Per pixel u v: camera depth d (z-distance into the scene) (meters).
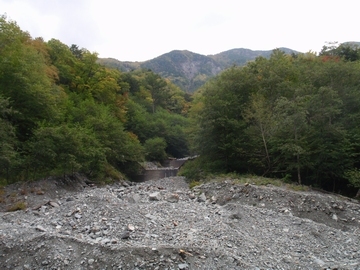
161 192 19.05
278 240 11.12
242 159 28.11
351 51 43.91
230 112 28.34
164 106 106.25
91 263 8.23
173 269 7.88
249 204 16.41
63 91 41.28
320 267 9.04
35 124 27.22
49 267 8.27
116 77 65.19
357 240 11.73
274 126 23.11
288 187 19.52
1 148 19.03
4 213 14.19
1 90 24.23
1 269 8.30
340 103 22.39
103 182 28.86
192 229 11.03
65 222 11.81
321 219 14.33
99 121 34.53
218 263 8.34
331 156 21.03
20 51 29.61
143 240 9.72
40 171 23.06
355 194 21.77
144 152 51.34
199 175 28.36
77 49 71.56
